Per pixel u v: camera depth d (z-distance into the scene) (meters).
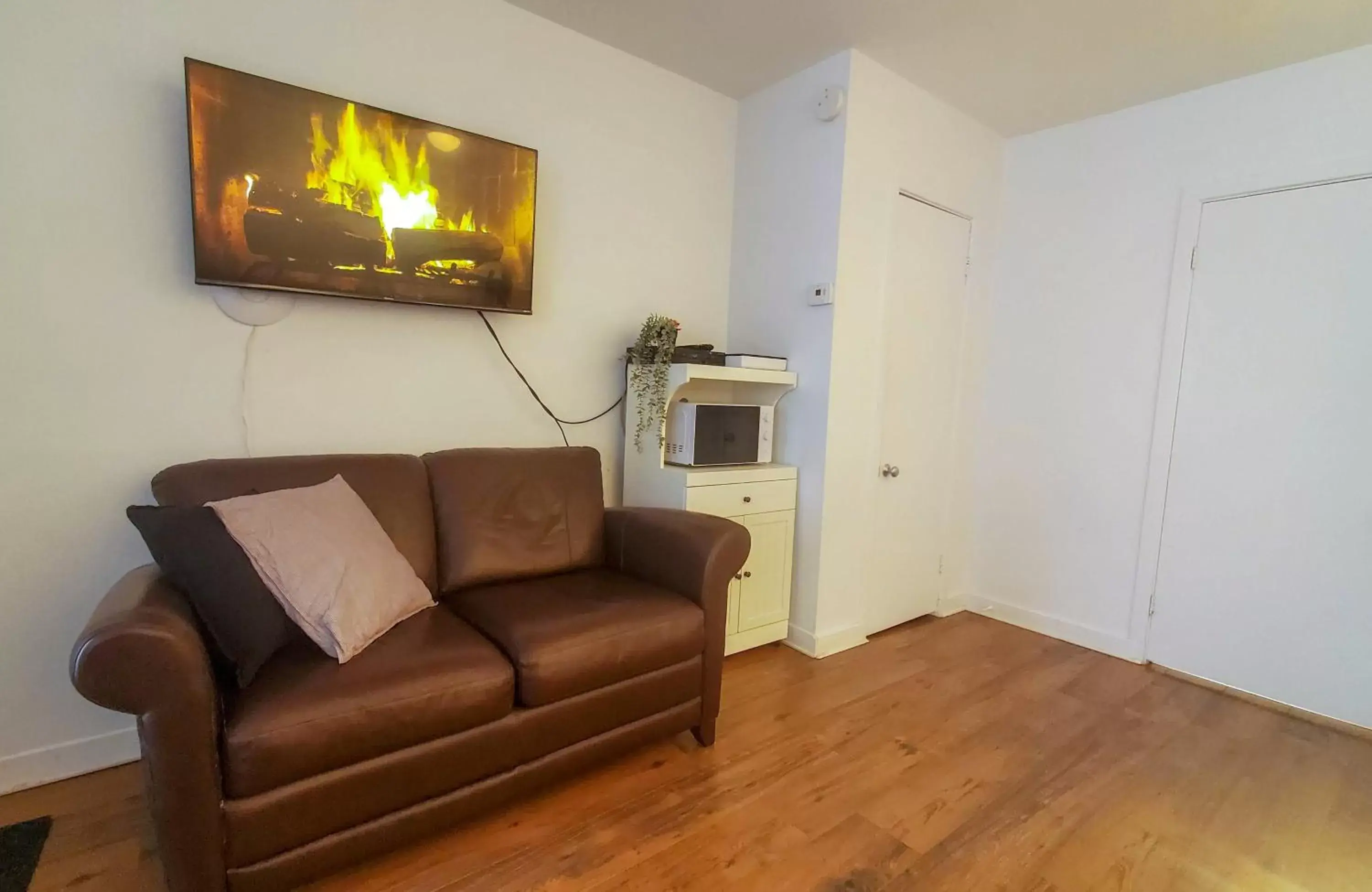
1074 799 1.79
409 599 1.69
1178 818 1.72
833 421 2.71
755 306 3.02
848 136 2.59
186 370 1.84
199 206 1.73
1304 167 2.40
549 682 1.56
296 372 2.01
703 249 3.04
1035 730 2.17
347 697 1.29
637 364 2.64
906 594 3.19
